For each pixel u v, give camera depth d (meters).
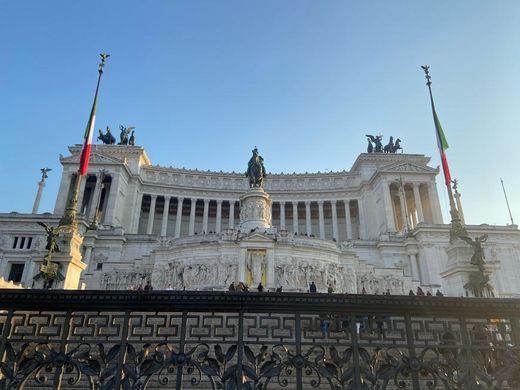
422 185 105.00
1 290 9.07
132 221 101.31
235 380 8.91
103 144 109.94
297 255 55.84
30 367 8.85
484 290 26.62
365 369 9.10
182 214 115.44
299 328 9.36
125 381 8.76
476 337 9.89
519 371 9.16
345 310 9.45
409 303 9.47
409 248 76.94
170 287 53.41
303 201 112.12
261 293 9.44
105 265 57.50
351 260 60.78
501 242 80.75
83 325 9.26
